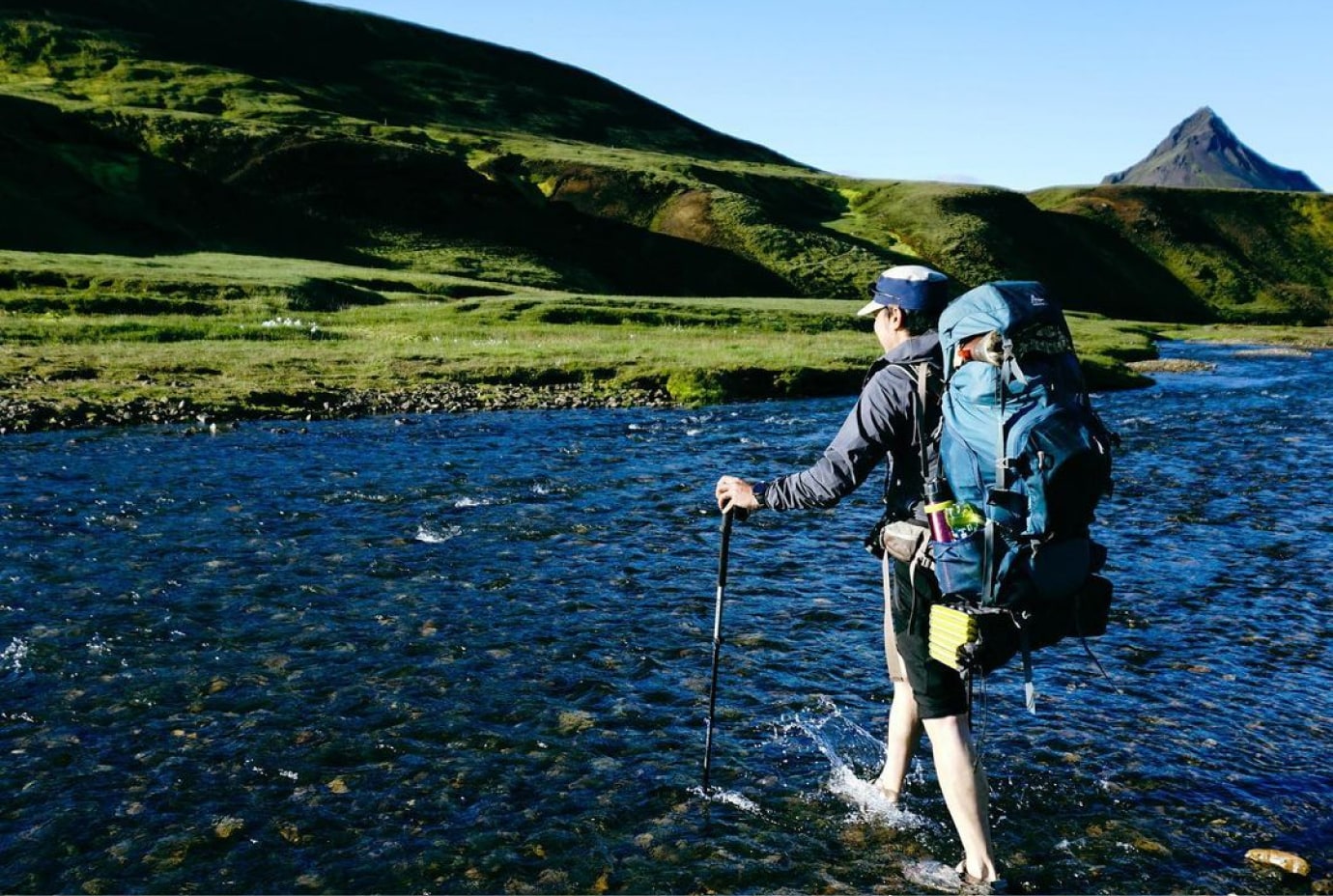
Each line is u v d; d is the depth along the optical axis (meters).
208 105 148.25
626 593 10.96
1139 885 5.65
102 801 6.39
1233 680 8.56
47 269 59.94
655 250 135.25
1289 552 12.76
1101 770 6.96
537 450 21.08
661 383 34.16
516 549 12.72
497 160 154.88
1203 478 18.05
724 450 21.58
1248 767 7.02
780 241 140.38
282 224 108.69
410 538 13.16
